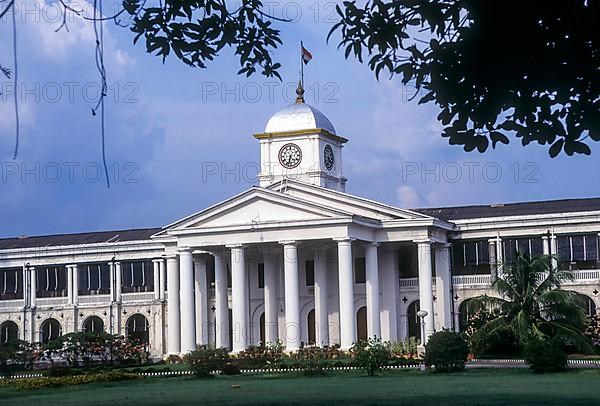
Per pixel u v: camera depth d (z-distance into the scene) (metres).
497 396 44.25
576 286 86.44
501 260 89.25
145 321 100.06
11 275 104.31
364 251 90.69
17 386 59.75
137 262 100.38
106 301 100.56
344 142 99.44
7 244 108.50
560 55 17.44
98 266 101.56
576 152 18.02
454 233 91.00
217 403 44.16
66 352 86.12
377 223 86.38
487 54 17.80
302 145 93.94
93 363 86.00
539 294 75.75
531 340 63.25
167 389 55.47
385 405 41.00
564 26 17.30
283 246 87.12
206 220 88.06
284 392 49.84
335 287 91.25
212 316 94.94
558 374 58.53
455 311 89.94
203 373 65.81
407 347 81.75
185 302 88.31
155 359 92.00
